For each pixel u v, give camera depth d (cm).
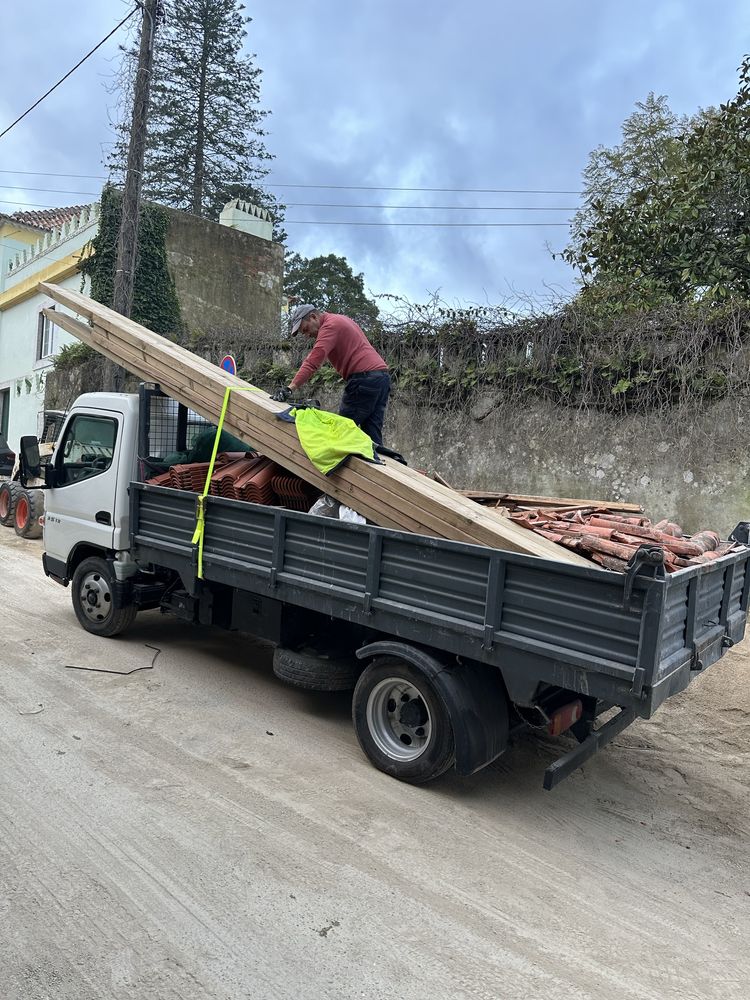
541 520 437
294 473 477
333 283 3866
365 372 556
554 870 337
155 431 602
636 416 777
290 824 355
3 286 2352
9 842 323
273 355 1262
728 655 659
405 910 296
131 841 330
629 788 435
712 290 677
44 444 1238
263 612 491
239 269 1945
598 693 319
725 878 343
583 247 738
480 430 901
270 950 266
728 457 712
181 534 531
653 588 298
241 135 3288
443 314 955
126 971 251
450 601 372
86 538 623
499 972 264
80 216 1870
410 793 399
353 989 249
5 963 251
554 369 838
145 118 1121
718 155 643
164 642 643
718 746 503
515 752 473
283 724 481
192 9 3061
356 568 412
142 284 1678
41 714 466
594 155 1941
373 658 427
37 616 700
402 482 417
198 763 414
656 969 273
